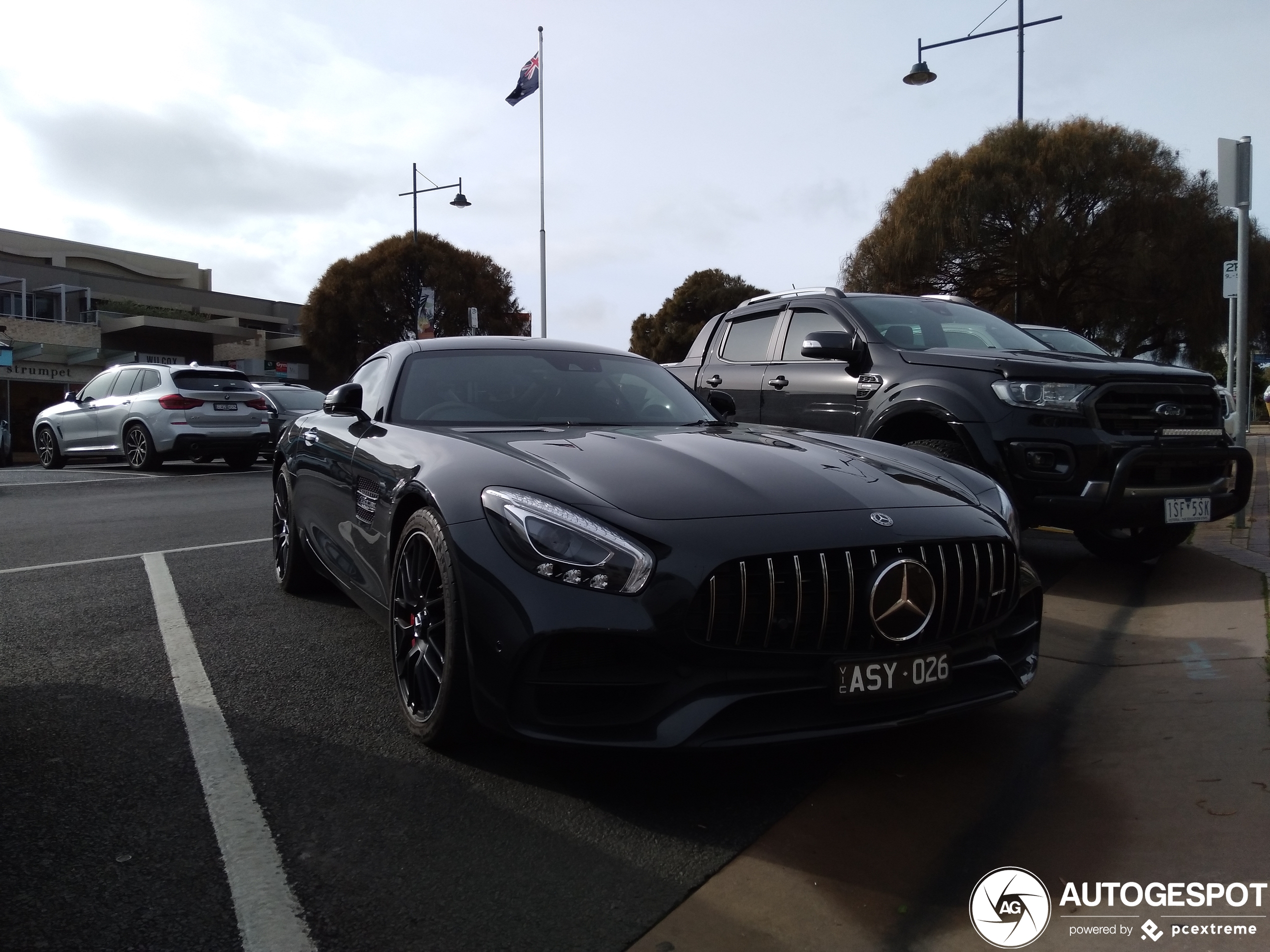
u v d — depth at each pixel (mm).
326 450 4020
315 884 2002
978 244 22547
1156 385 4410
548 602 2258
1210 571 4684
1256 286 23359
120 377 13688
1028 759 2613
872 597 2316
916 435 4922
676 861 2107
